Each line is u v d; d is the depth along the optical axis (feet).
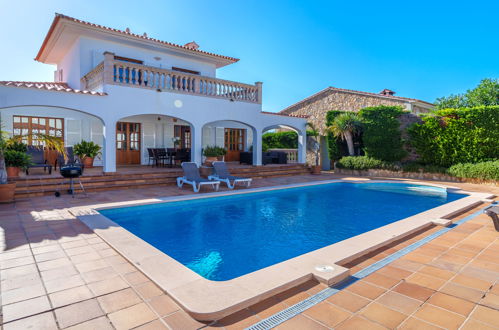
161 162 49.73
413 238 16.93
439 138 46.96
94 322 8.21
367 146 54.39
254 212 25.80
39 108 39.55
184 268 11.75
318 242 18.19
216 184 36.17
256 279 10.74
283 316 8.75
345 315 8.80
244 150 62.80
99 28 39.52
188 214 24.68
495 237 17.12
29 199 26.48
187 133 54.13
